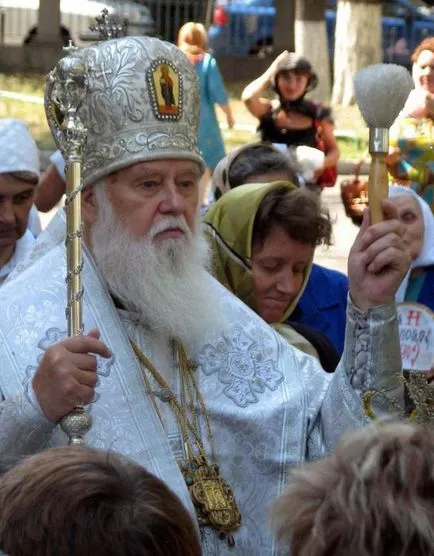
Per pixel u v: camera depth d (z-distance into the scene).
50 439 3.58
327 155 9.30
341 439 2.54
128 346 3.74
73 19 26.20
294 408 3.85
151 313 3.75
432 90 7.29
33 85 23.62
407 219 5.61
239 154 5.77
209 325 3.82
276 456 3.79
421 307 5.26
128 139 3.76
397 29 25.27
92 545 2.54
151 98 3.78
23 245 5.52
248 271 4.57
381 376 3.66
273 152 5.80
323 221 4.62
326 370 4.90
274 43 25.98
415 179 7.27
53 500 2.56
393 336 3.65
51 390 3.36
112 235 3.77
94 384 3.38
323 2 22.34
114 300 3.84
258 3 26.25
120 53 3.81
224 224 4.60
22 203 5.41
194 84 3.90
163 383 3.79
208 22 24.64
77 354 3.38
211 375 3.85
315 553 2.35
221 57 25.81
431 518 2.31
